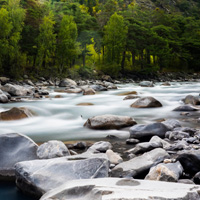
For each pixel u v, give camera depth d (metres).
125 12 86.94
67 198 2.70
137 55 73.31
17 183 3.99
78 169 3.74
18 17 45.19
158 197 2.32
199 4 161.25
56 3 87.69
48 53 48.50
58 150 4.95
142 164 4.39
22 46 50.28
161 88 29.69
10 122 9.68
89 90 21.44
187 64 77.94
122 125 8.54
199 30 88.69
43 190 3.51
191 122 9.25
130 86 36.47
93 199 2.50
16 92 21.27
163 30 72.69
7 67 42.50
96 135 7.70
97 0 122.38
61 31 53.41
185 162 4.30
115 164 4.81
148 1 147.12
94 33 62.03
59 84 36.66
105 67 57.47
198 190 2.57
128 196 2.34
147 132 7.00
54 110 12.05
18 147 4.94
